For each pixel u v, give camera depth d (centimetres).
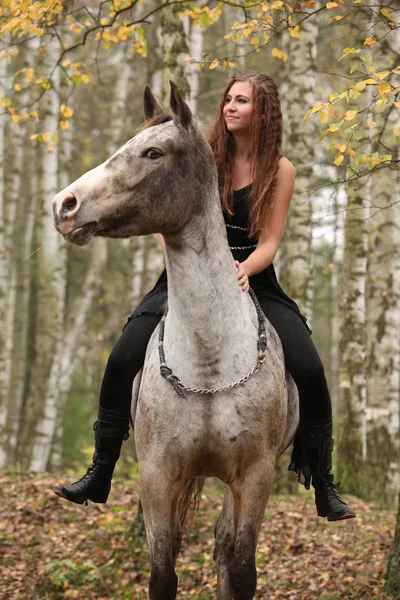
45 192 1387
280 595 657
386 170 1097
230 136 471
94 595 693
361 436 1113
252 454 424
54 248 1415
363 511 950
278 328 459
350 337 1119
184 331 413
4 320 1638
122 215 382
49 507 891
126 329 467
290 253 1107
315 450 471
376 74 495
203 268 407
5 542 788
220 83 1736
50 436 1447
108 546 777
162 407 418
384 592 607
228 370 414
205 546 780
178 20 811
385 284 1117
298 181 1095
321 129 782
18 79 1476
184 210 395
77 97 1905
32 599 673
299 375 451
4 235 1543
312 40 1091
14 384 1794
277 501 1006
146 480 422
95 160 2164
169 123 398
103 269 2077
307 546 776
